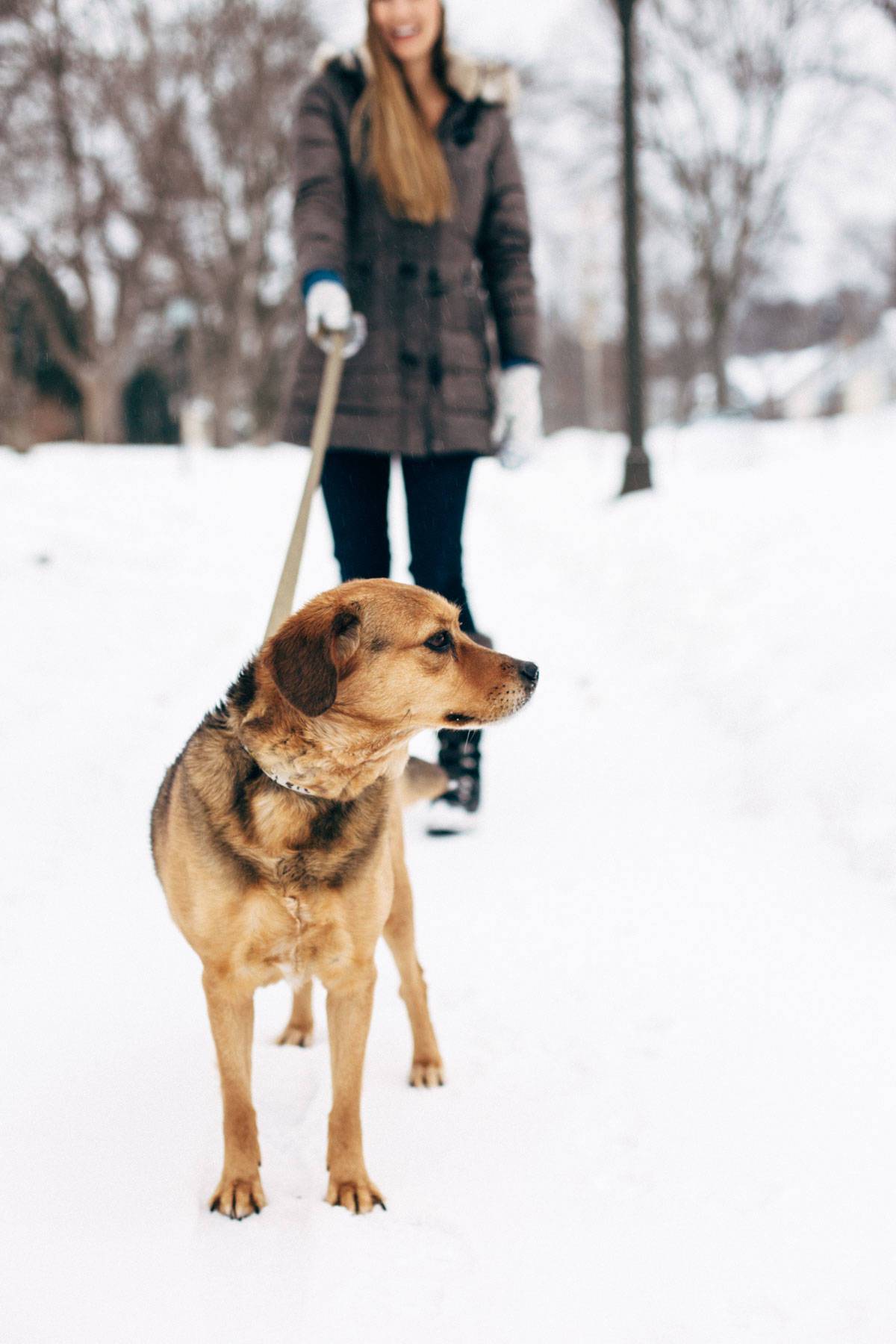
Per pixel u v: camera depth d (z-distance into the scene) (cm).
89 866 386
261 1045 291
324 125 398
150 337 3947
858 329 4616
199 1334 190
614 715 566
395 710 242
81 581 802
